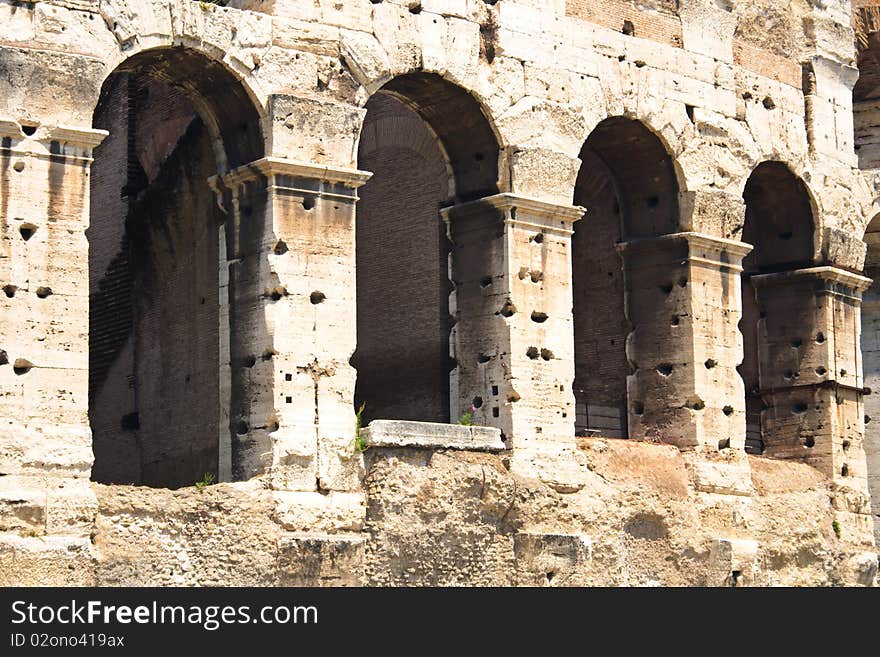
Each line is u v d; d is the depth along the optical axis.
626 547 44.00
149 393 45.94
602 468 43.97
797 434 50.94
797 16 51.09
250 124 39.41
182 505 37.12
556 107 43.72
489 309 42.75
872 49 55.31
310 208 39.34
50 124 36.31
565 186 43.72
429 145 47.34
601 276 49.12
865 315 59.75
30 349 35.75
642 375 46.91
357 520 39.03
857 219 52.25
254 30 39.06
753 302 52.69
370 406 48.12
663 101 46.34
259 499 37.94
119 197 49.19
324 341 39.25
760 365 51.59
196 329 43.56
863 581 50.09
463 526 40.53
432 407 46.59
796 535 48.16
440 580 40.06
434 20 41.78
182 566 36.91
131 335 47.22
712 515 45.88
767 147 49.22
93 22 37.06
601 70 44.97
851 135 52.34
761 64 49.59
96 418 48.44
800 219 51.12
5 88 35.97
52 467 35.62
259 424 38.75
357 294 48.97
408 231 47.88
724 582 45.69
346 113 40.00
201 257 43.50
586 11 44.91
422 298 47.28
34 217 36.06
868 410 59.44
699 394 46.16
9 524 34.97
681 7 47.31
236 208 39.72
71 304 36.28
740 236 47.91
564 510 42.53
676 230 46.75
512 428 42.06
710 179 47.25
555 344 43.09
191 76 39.47
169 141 47.91
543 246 43.22
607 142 46.84
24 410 35.59
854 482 50.91
